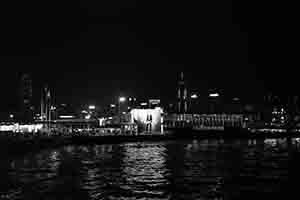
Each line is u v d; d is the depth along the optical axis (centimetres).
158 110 14950
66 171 6066
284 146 11300
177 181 5147
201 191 4484
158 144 12600
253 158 7862
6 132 11238
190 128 16488
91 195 4272
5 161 7431
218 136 15850
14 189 4566
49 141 10962
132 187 4731
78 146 11825
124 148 10906
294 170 6056
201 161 7400
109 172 6003
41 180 5231
